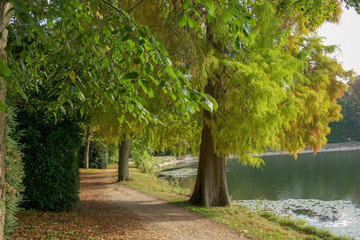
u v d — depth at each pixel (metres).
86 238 5.07
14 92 4.86
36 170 6.43
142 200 9.62
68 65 3.32
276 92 6.15
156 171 24.42
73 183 7.10
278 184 16.73
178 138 9.05
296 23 8.74
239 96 6.42
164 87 2.17
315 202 11.87
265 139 6.61
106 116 7.45
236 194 13.86
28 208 6.47
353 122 59.38
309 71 9.66
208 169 9.15
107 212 7.59
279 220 7.81
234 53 6.93
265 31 6.57
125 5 6.18
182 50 5.23
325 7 6.69
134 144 16.98
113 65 3.00
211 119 7.41
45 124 6.46
